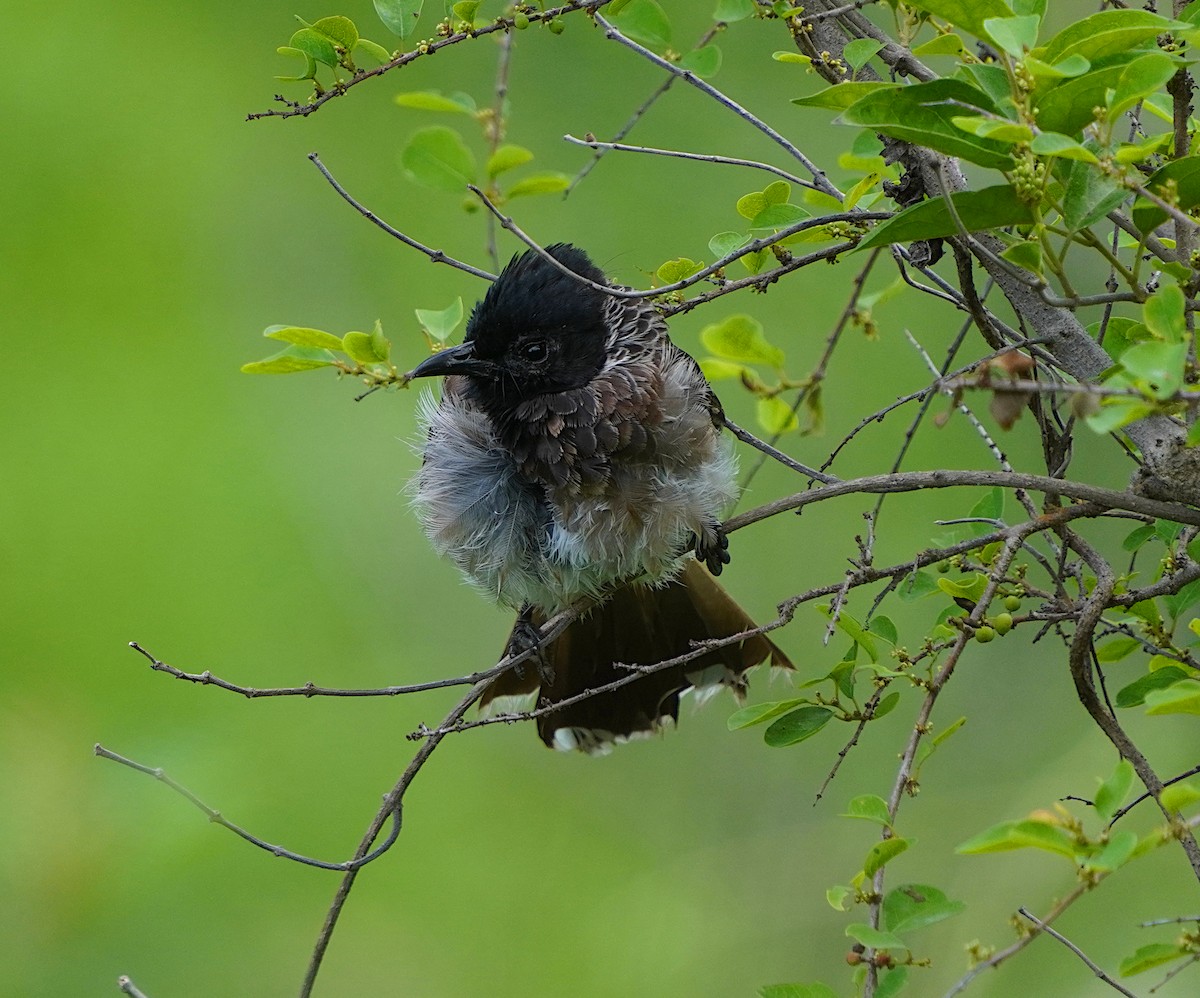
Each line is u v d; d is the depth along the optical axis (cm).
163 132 1417
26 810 938
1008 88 532
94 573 1274
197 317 1370
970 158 520
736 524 765
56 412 1330
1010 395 488
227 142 1415
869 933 509
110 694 1233
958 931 1027
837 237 683
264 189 1398
